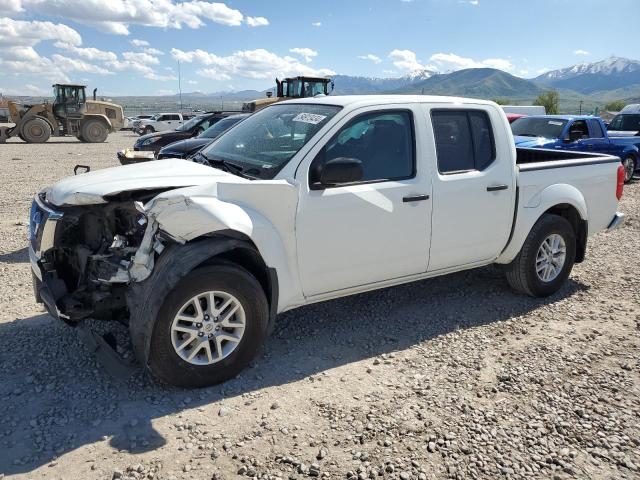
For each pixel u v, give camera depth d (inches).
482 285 227.6
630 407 136.5
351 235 159.6
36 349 160.9
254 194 142.9
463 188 180.7
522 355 164.2
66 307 140.7
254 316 144.6
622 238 315.9
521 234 199.3
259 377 149.0
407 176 171.2
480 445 120.6
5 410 129.7
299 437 122.3
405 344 171.3
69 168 660.1
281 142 164.2
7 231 307.6
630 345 172.1
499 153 191.8
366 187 161.9
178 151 381.4
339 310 197.5
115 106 1294.3
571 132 477.4
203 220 133.3
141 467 110.7
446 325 186.2
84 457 113.9
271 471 110.9
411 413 132.5
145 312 130.7
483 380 149.1
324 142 155.8
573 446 120.8
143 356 132.3
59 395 136.9
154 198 131.0
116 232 151.6
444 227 179.0
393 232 167.5
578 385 146.7
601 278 240.1
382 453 117.4
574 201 211.9
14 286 215.6
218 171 157.8
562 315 197.2
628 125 664.4
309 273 155.6
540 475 111.5
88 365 152.2
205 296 138.1
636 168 565.0
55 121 1215.6
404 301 207.8
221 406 134.1
